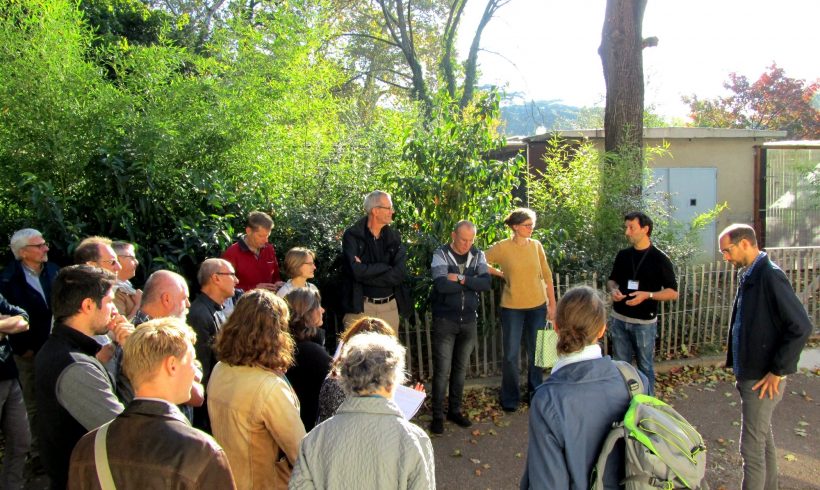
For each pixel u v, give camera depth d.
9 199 5.20
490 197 6.47
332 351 6.00
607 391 2.41
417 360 6.43
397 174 6.55
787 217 12.48
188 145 5.86
